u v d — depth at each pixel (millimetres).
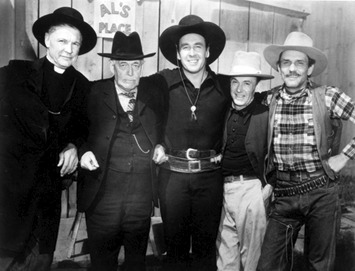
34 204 1816
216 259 2213
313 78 3102
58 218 1912
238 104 2021
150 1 2594
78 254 2270
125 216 1933
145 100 1960
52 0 2400
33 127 1795
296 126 1931
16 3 2322
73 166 1888
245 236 2137
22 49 2369
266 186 2145
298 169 1935
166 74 2084
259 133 2043
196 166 2002
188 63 1979
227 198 2139
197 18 2041
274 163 2018
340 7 3076
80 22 1847
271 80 2994
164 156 1966
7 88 1801
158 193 2076
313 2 3004
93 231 1934
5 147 1780
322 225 1906
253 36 2889
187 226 2076
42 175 1839
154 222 2576
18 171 1791
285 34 2986
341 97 1878
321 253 1917
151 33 2623
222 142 2098
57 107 1865
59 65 1850
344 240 2590
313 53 1954
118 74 1890
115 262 1990
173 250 2064
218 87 2074
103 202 1911
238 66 2055
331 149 2018
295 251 2500
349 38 3117
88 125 1951
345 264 2361
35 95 1801
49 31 1848
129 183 1924
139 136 1945
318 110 1894
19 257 1852
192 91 2039
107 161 1912
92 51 2521
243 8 2820
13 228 1785
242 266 2217
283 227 2010
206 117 2027
